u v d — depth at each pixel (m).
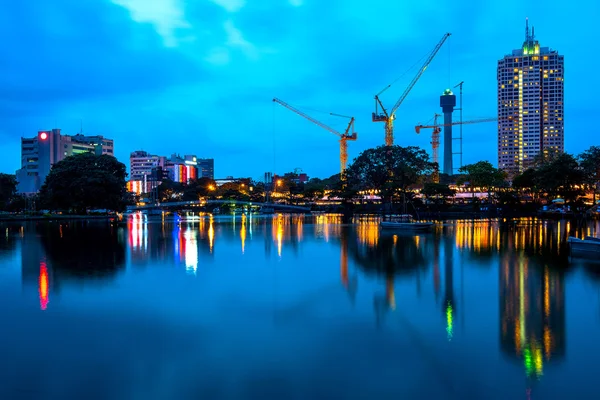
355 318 29.02
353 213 184.25
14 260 54.28
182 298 34.53
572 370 20.98
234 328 27.12
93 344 24.55
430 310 30.84
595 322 28.05
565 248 63.78
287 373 20.75
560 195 131.75
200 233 96.31
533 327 27.08
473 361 22.00
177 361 22.19
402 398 18.48
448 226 110.56
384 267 48.50
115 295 35.59
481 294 35.38
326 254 59.66
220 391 19.16
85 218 157.75
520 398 18.48
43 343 24.72
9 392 19.14
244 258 56.16
